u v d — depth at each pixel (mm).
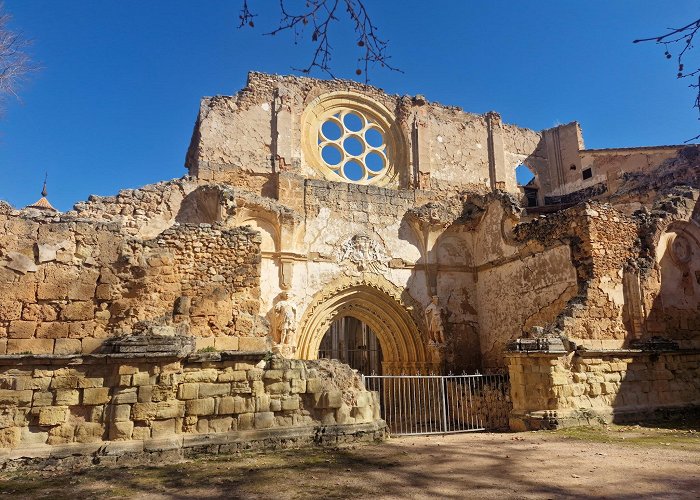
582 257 16141
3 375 9461
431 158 23609
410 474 8398
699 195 18172
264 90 21578
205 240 11766
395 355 21031
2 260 10203
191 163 22172
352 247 20672
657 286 16406
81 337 10438
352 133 23062
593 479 7926
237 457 9906
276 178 20625
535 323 18062
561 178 26844
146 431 9797
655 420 14555
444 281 21625
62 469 9031
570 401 13812
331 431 11234
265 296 18766
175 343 10211
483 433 13695
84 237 10867
